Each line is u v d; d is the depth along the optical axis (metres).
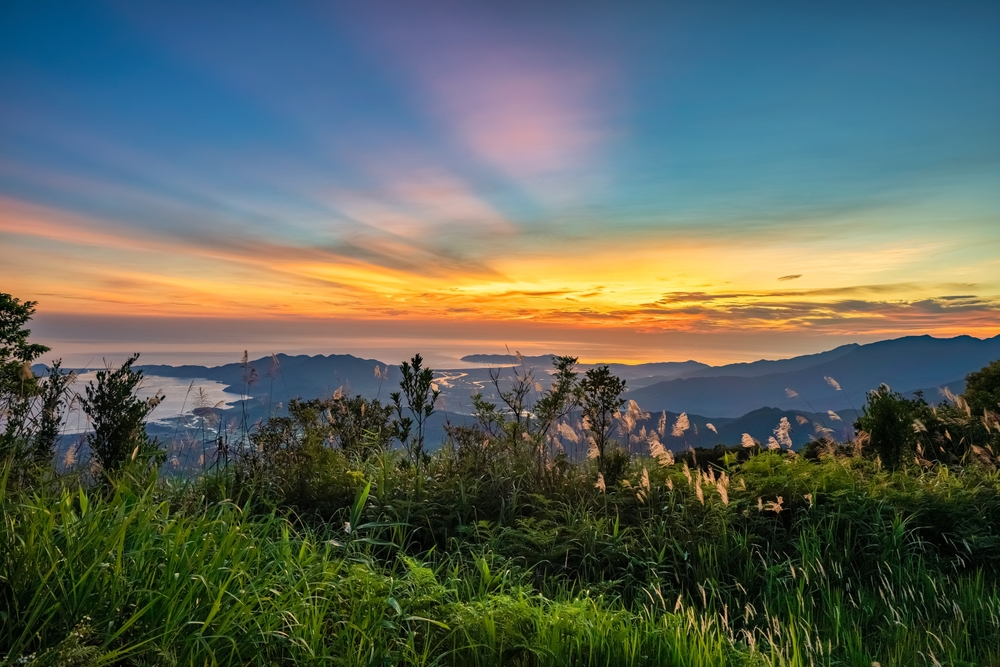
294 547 4.91
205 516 4.31
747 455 9.55
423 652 3.78
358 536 5.91
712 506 6.88
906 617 5.41
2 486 3.76
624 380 8.29
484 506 6.91
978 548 6.52
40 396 6.50
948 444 10.50
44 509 3.70
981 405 12.01
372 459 7.95
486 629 4.01
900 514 6.79
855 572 6.24
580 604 4.51
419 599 4.16
